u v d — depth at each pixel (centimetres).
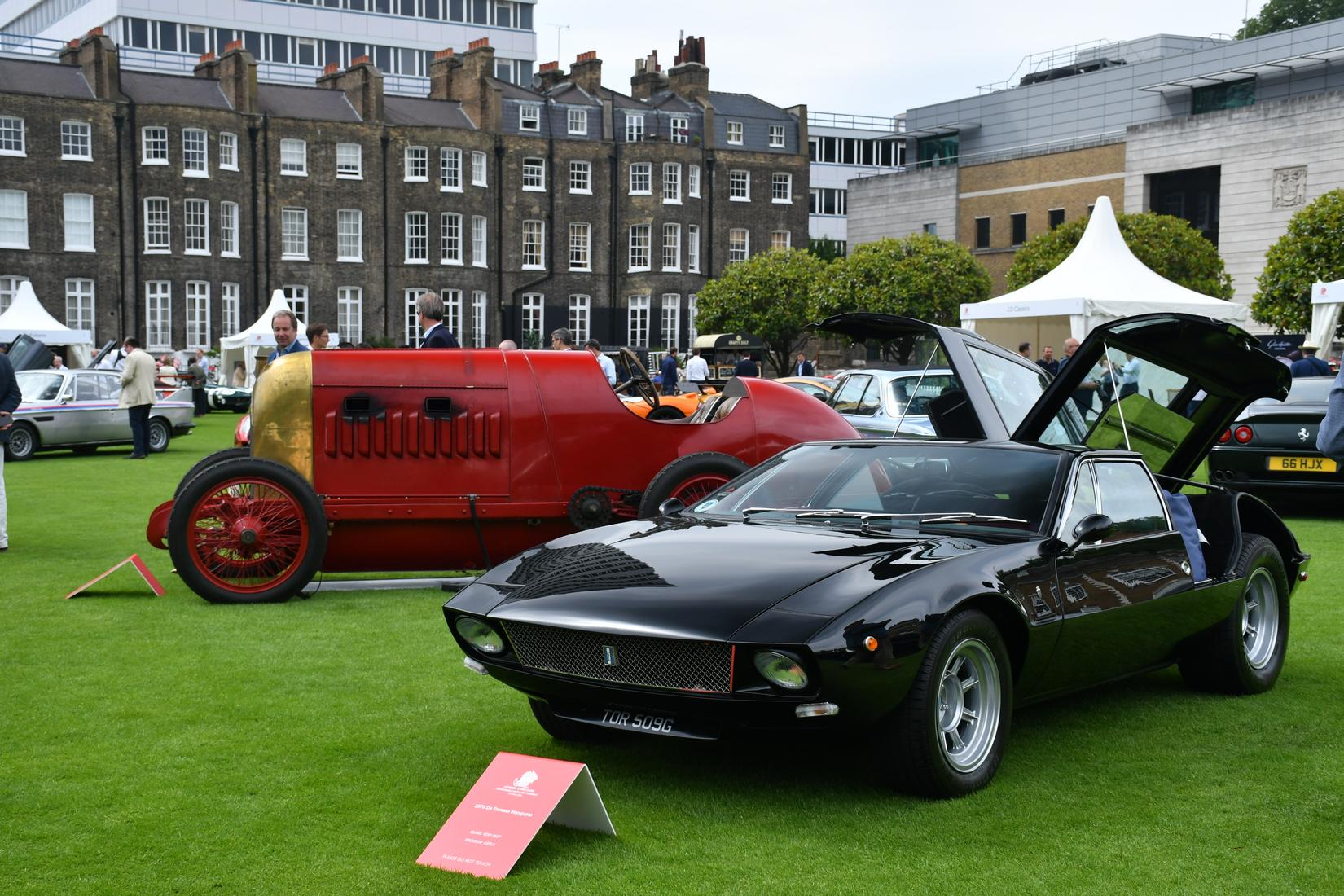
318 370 788
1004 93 6806
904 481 530
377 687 591
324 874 365
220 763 473
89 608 780
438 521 792
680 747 495
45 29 7562
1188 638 551
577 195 5631
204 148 4856
